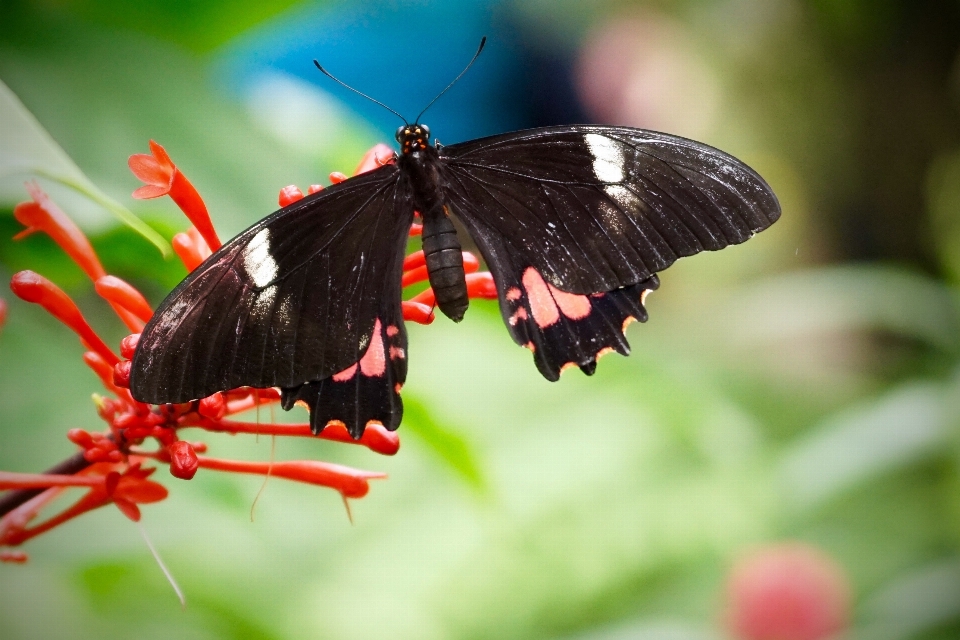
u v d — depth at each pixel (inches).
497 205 25.4
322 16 32.6
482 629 35.6
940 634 31.7
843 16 43.4
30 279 24.6
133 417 24.5
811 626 30.0
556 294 25.2
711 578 35.4
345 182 25.0
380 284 25.0
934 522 39.6
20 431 26.0
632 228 25.2
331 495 32.9
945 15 42.1
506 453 36.4
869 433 30.8
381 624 33.8
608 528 36.6
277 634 29.0
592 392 38.4
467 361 37.7
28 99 26.2
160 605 28.7
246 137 26.7
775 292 39.5
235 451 28.0
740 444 34.9
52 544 25.7
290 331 24.7
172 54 26.8
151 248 26.2
